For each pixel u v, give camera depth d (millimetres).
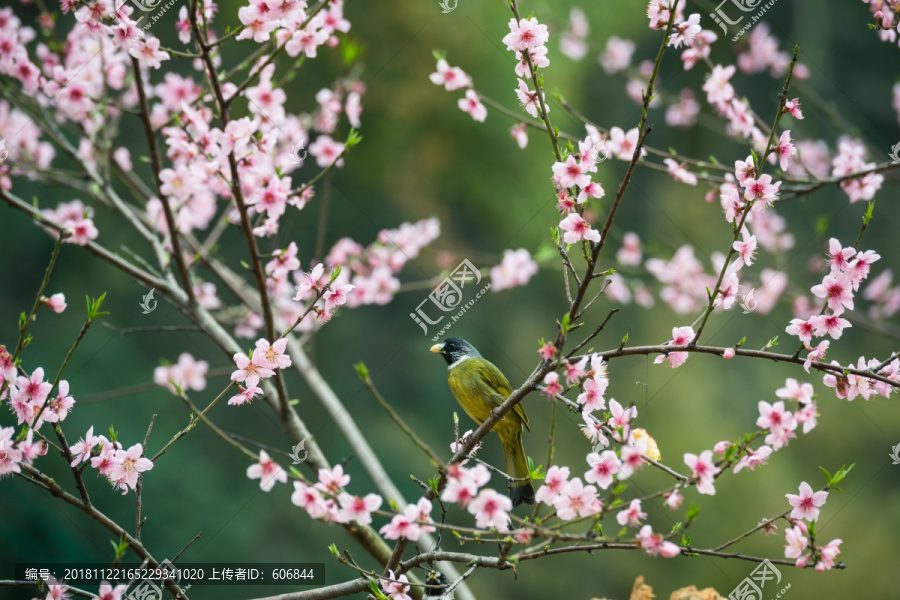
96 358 14422
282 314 8703
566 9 15312
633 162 4496
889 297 10023
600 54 11336
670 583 14695
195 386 8367
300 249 15531
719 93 7191
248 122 6023
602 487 4262
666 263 11219
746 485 14797
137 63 6301
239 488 14602
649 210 17062
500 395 7766
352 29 14820
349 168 15586
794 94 15352
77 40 8094
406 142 15555
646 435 4758
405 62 15133
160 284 7051
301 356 8109
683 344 4742
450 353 8266
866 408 16203
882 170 7609
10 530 12000
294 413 6438
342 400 16141
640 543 4090
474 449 4805
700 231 16641
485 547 13047
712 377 16594
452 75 6730
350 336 16531
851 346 16578
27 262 14781
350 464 15414
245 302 7941
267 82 6934
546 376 4496
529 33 5121
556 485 4160
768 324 16672
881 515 15188
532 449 15039
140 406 14383
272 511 14633
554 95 6324
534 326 16672
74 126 8719
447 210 15883
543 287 16891
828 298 4727
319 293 4898
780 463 15477
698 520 14344
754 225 11039
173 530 13586
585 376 4523
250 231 6047
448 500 4027
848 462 15789
